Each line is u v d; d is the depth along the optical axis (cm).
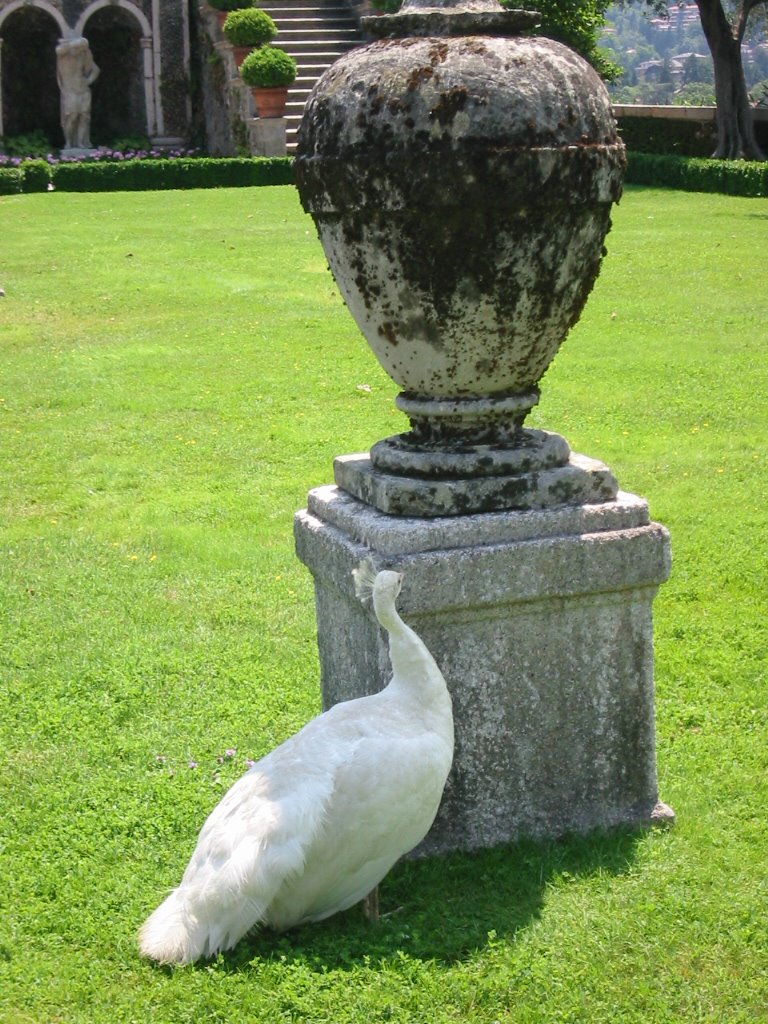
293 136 2755
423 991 437
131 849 496
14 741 559
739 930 456
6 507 806
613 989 438
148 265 1664
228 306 1432
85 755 549
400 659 454
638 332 1258
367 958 445
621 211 2127
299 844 436
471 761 484
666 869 480
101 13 3169
